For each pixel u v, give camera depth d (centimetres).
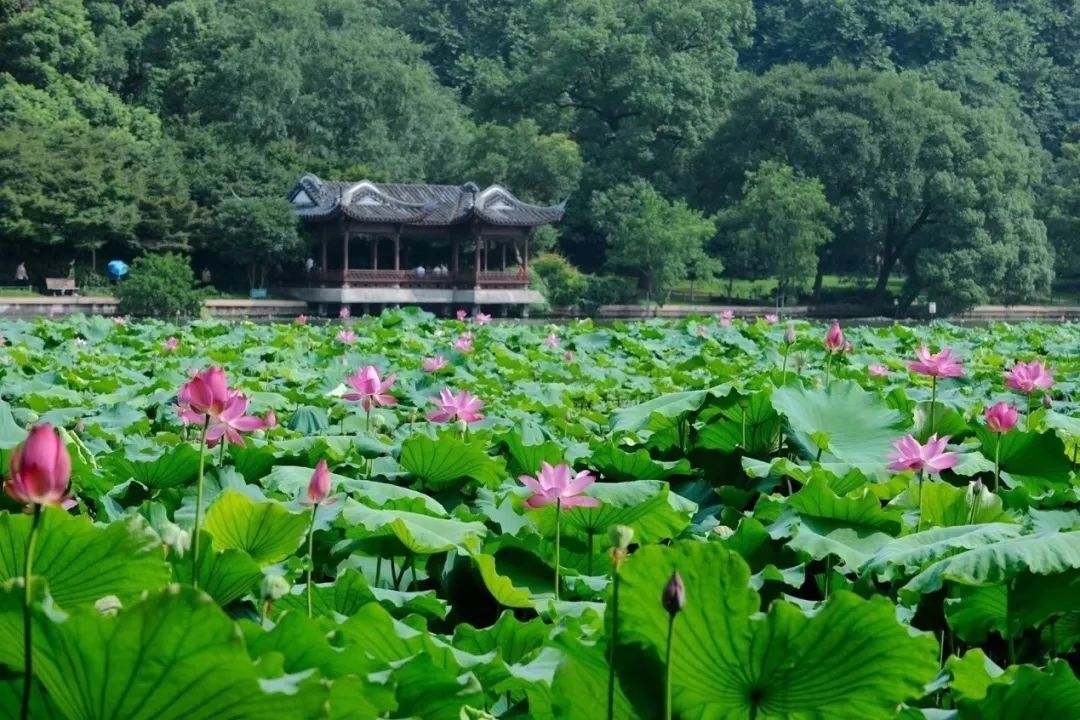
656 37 6631
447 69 8588
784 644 243
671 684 256
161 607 201
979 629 355
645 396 1072
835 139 5778
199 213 4925
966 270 5619
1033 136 8256
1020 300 5934
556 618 344
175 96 6316
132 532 281
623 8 6750
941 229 5766
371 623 281
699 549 244
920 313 5966
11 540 278
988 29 8900
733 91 6806
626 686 256
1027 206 5866
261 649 250
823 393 624
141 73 6538
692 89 6309
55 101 5453
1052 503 507
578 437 802
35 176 4606
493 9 8788
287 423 789
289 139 6050
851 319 5647
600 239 6384
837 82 6069
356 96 5997
